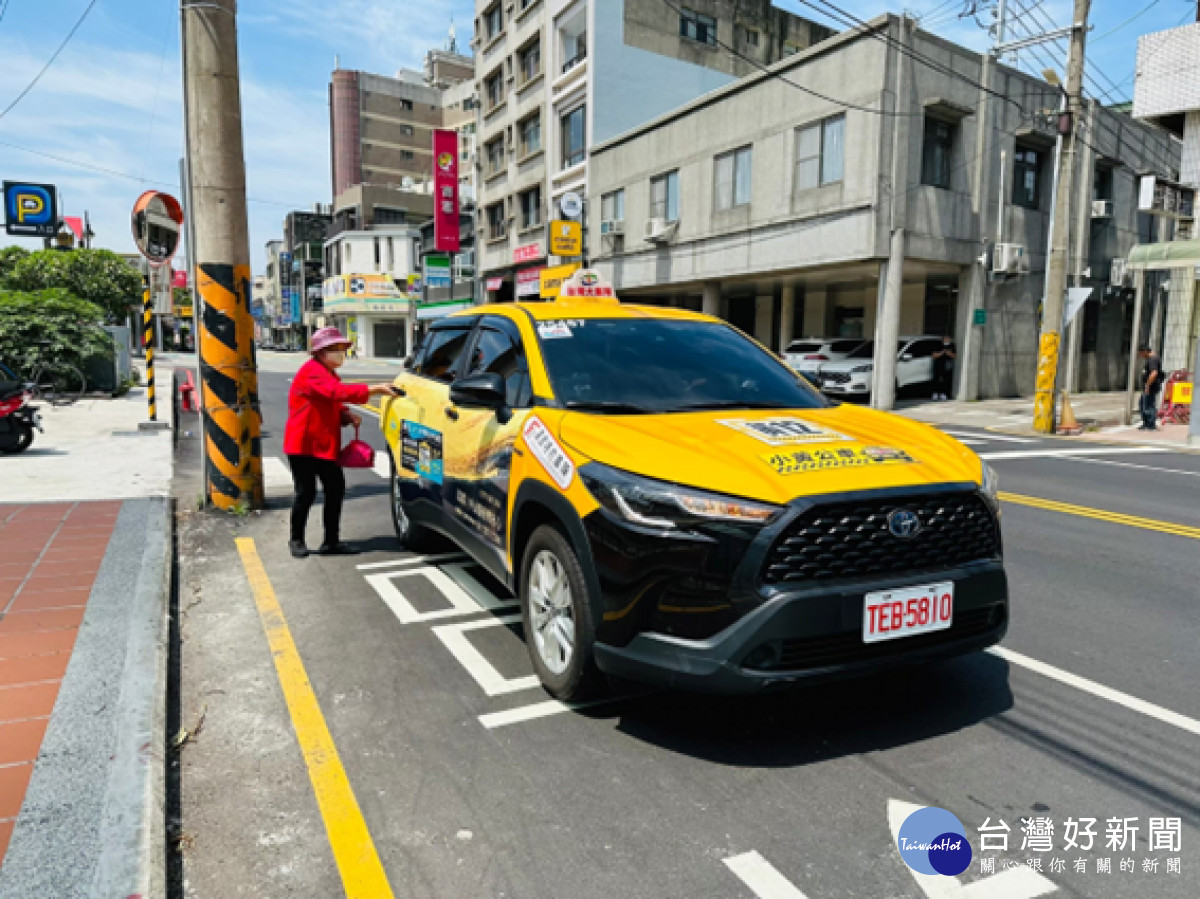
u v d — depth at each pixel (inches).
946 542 114.3
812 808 104.3
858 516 108.0
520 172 1258.6
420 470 203.6
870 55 681.6
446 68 2812.5
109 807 97.3
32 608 166.2
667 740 122.3
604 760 116.3
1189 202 660.7
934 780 111.0
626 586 112.3
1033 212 821.2
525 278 1250.0
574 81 1077.8
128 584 181.9
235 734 123.6
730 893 88.1
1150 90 690.2
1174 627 171.3
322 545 225.8
